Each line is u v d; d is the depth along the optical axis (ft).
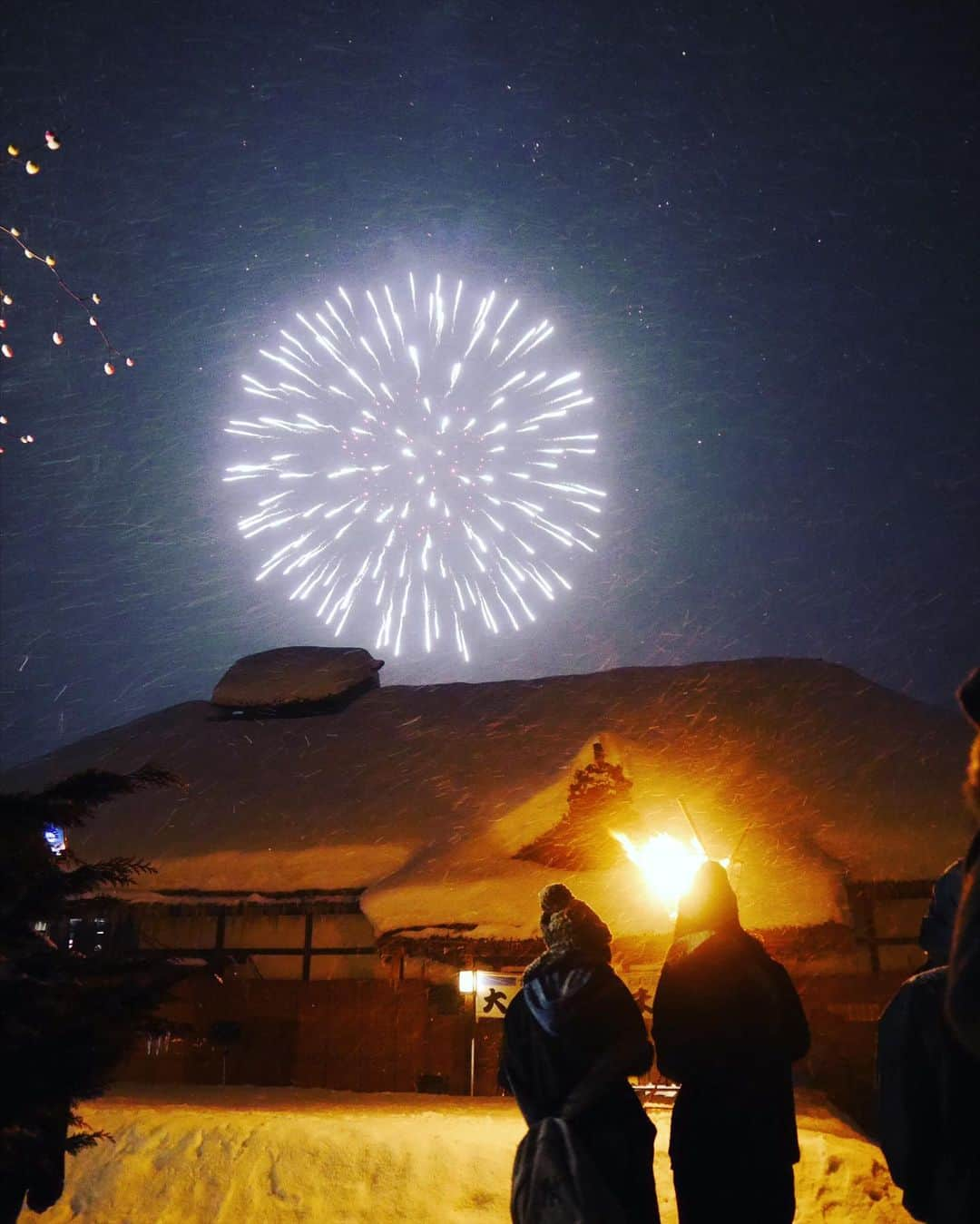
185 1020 61.52
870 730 71.05
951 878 10.68
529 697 81.15
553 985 16.58
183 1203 26.14
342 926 63.31
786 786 65.36
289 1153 27.43
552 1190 15.12
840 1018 55.26
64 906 17.66
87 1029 16.33
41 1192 16.74
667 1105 35.24
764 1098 15.53
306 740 79.20
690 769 67.82
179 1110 34.65
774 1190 15.34
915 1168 10.30
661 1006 16.30
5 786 77.05
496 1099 45.32
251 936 64.18
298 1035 59.77
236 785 73.31
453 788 69.41
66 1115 16.66
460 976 56.70
